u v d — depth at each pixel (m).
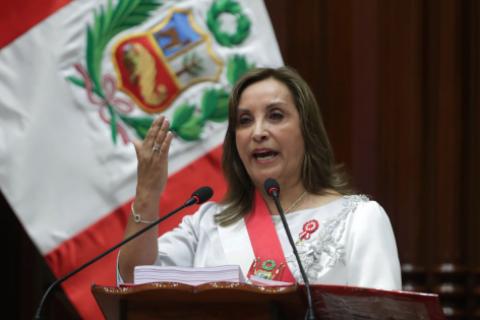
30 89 10.35
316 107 8.16
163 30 10.84
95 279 10.20
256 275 7.38
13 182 10.22
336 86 13.54
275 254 7.48
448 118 13.45
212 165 10.78
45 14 10.47
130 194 10.47
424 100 13.54
